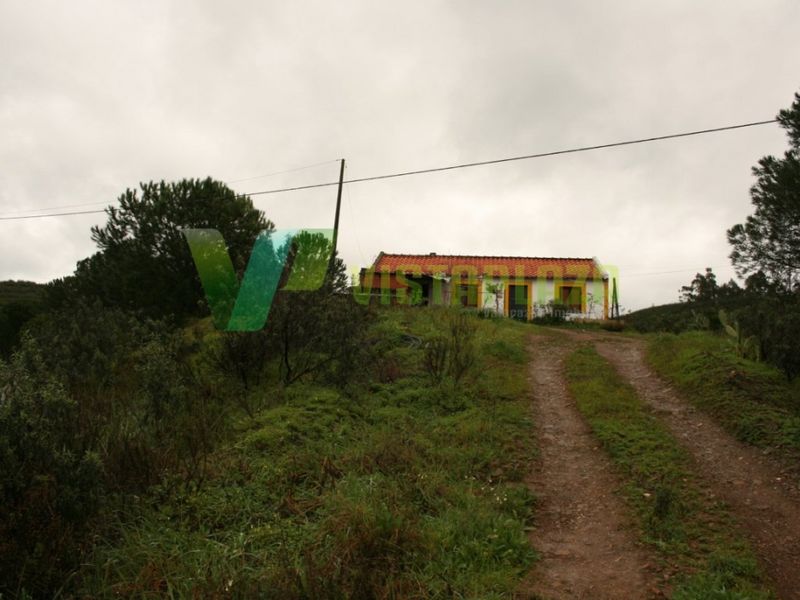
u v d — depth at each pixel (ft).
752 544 19.51
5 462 16.33
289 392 33.63
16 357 26.30
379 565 16.74
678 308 108.78
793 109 35.24
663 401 35.12
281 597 14.34
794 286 37.78
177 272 64.90
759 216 37.09
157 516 19.20
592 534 20.62
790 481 24.16
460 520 20.02
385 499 20.79
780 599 16.51
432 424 30.66
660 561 18.43
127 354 37.88
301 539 18.01
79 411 23.07
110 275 64.44
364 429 29.14
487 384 37.29
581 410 33.58
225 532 18.90
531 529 20.86
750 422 29.63
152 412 27.71
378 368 38.65
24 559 14.75
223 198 69.00
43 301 67.82
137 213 67.77
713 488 23.80
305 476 23.24
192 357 39.22
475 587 16.24
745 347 40.14
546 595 16.55
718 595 15.94
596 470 26.12
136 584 15.46
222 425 28.68
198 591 14.82
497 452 27.50
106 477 19.71
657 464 25.85
